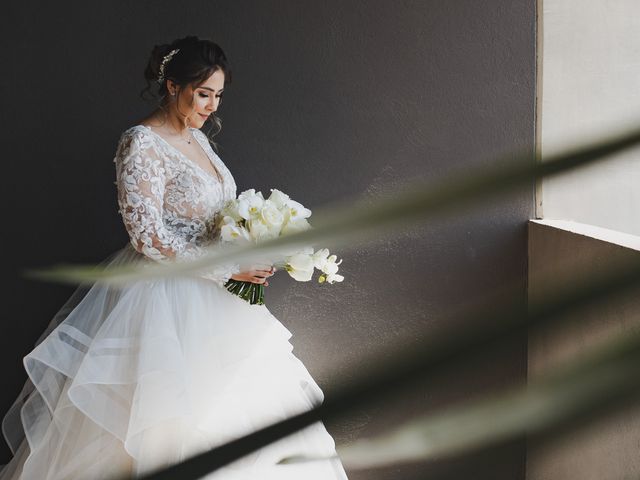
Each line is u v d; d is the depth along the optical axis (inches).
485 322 3.6
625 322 56.6
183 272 6.0
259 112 114.9
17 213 115.5
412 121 115.4
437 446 3.9
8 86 113.3
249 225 95.7
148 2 112.6
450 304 119.0
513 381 115.8
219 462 3.8
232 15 113.1
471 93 115.3
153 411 89.7
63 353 96.9
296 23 113.7
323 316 119.3
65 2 112.2
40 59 113.0
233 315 99.7
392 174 115.9
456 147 115.8
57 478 92.7
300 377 104.9
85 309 99.3
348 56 114.3
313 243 5.2
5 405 117.3
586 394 3.4
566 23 114.6
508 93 115.4
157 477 3.8
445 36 114.6
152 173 97.7
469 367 3.5
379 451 4.1
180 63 99.3
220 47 111.8
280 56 114.0
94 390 92.0
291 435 3.8
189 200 99.8
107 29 112.7
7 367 117.2
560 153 3.9
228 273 95.3
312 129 115.2
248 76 114.2
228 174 106.5
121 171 97.8
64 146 114.6
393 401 3.4
